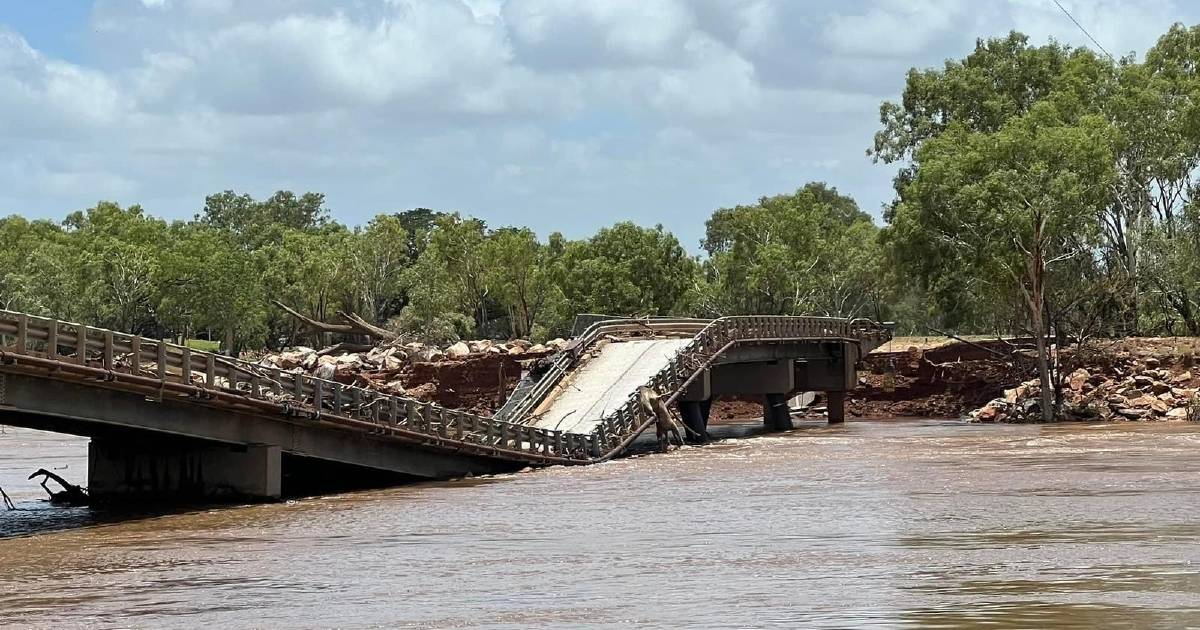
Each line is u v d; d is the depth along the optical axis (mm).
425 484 54062
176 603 29766
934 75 123500
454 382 103062
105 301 147250
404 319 142375
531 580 31484
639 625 25719
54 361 41406
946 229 98625
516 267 150625
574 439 60906
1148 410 86375
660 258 147625
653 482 53000
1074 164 94938
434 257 152375
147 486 50938
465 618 27078
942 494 46656
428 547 37375
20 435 97688
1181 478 49688
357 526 42125
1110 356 95750
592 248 148500
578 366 73438
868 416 107562
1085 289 99250
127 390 44344
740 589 29391
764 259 145000
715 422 103312
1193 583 28859
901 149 122812
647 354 73938
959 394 106250
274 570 34031
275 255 170500
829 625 25266
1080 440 69250
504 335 174250
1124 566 31250
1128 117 107812
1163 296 107375
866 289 157875
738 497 47375
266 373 48750
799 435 80000
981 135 98312
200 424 46906
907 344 118688
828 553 34281
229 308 147125
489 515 44031
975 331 146625
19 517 46844
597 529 40125
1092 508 41812
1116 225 108500
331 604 29172
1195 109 105312
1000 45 123688
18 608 29641
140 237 162375
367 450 52375
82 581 33031
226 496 49344
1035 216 89375
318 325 119875
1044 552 33594
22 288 143500
